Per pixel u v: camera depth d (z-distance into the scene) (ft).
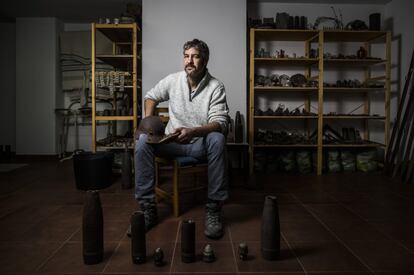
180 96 7.25
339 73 14.80
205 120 7.17
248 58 13.87
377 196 9.33
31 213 7.67
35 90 17.57
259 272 4.72
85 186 10.09
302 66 14.73
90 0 14.67
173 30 12.85
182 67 12.91
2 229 6.57
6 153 17.21
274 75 13.71
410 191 9.96
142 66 12.90
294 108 14.83
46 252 5.43
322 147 13.87
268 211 5.11
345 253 5.40
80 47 17.48
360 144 13.15
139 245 4.95
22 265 4.94
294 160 13.38
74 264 4.98
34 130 17.70
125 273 4.69
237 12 12.91
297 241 5.92
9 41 18.40
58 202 8.68
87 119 18.37
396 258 5.20
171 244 5.75
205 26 12.88
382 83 14.60
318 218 7.29
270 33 13.33
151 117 7.11
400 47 13.89
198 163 7.44
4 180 11.69
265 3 14.56
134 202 8.67
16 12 16.48
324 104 14.89
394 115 14.29
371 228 6.63
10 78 18.56
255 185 10.25
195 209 7.92
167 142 6.33
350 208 8.11
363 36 13.74
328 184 11.05
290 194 9.62
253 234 6.27
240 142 12.42
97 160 10.07
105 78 11.83
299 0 14.26
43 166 14.85
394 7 14.19
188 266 4.92
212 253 5.08
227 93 13.05
